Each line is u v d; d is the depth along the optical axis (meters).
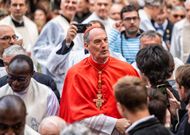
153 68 7.93
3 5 16.11
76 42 10.41
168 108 7.86
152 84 7.96
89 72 8.66
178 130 7.68
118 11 14.40
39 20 16.39
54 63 10.20
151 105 6.91
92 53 8.62
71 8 12.69
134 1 15.55
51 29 12.56
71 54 10.12
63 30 12.55
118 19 14.40
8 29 10.30
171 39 15.07
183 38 14.27
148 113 6.64
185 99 7.88
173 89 8.16
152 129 6.42
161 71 7.94
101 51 8.56
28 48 13.41
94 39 8.56
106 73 8.65
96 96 8.55
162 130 6.45
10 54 9.09
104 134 8.39
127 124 8.26
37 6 16.89
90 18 13.71
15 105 6.22
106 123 8.37
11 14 13.57
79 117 8.41
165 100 7.00
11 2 13.52
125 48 11.53
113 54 10.28
